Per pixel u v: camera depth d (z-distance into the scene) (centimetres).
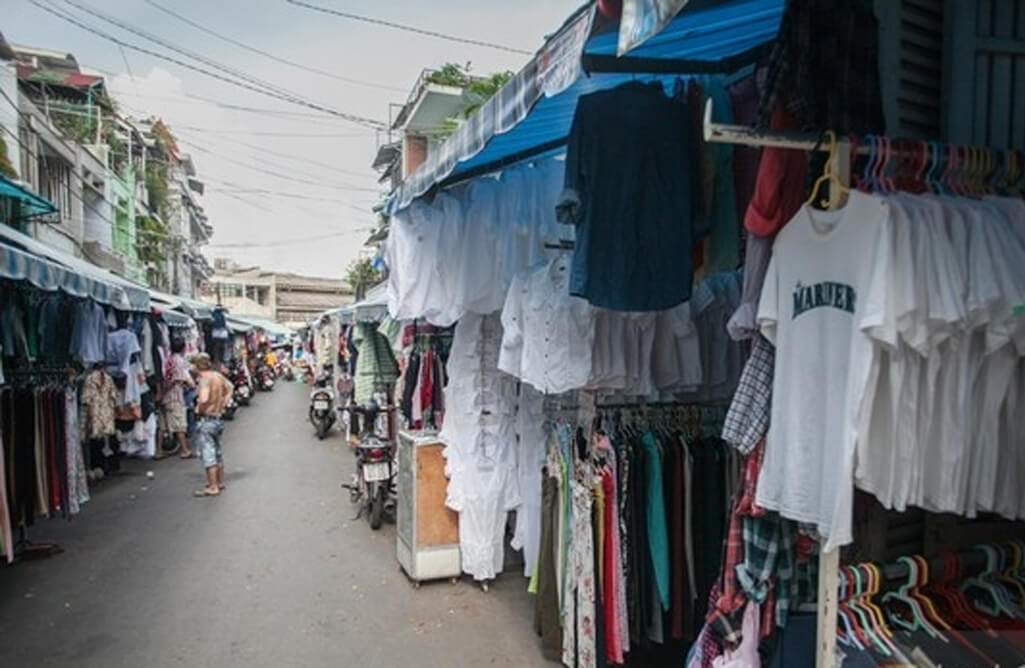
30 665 387
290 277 5331
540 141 387
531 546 471
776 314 204
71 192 1466
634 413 362
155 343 1040
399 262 479
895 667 207
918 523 238
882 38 214
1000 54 225
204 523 689
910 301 176
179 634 426
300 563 561
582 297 258
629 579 334
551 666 381
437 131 1750
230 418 1566
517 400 500
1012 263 186
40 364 655
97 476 884
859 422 178
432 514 502
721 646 245
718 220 274
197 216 3669
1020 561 237
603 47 243
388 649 403
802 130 202
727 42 261
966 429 194
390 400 857
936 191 202
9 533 475
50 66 1822
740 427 223
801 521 196
